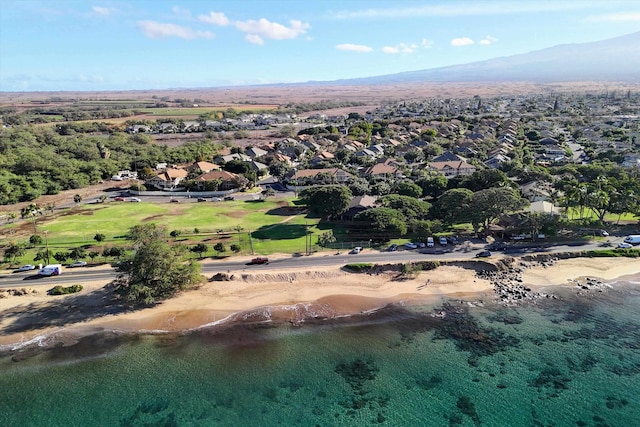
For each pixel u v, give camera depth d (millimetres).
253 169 165875
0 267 74875
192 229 94688
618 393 46875
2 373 50344
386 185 125375
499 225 90250
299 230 94562
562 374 49844
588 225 92000
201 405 45594
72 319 60938
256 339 57125
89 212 111625
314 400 46281
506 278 72500
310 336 57781
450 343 56000
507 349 54562
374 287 70250
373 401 46094
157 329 59125
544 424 42906
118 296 66000
